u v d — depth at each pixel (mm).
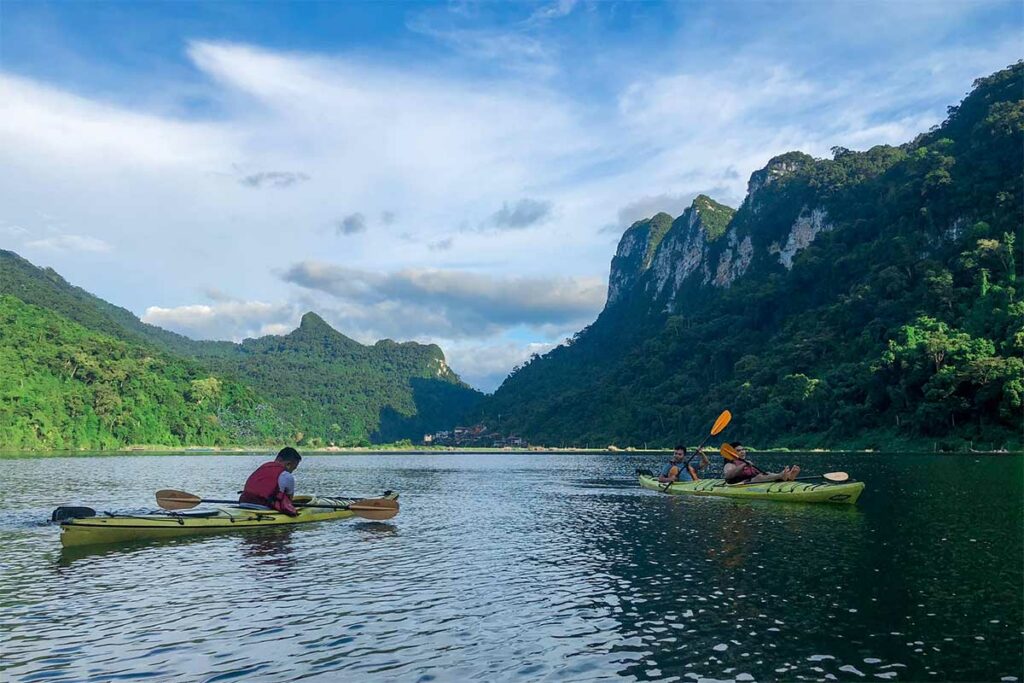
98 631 10039
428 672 8438
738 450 31750
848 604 11203
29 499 28719
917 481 34156
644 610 11008
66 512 17625
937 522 19922
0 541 17734
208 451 135750
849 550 15789
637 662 8758
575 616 10711
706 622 10344
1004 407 79250
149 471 54281
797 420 108312
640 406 161125
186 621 10531
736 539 17703
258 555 15812
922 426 86812
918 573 13352
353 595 12086
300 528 19938
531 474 52531
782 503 26391
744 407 121438
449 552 16156
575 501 28438
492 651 9164
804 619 10438
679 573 13656
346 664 8695
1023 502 24625
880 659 8797
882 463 53812
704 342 168875
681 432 141250
